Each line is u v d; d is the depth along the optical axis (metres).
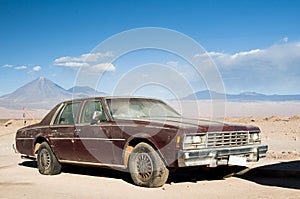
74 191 6.66
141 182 6.83
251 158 7.10
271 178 7.77
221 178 7.78
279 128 18.98
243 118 24.34
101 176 8.30
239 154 6.82
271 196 5.96
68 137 8.03
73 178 8.13
